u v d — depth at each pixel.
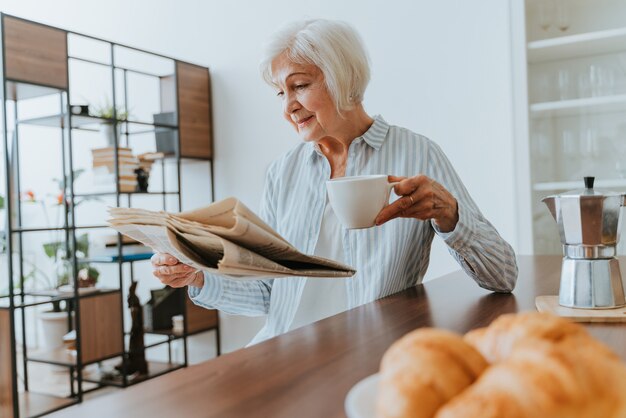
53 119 2.90
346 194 0.83
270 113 3.23
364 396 0.40
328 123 1.28
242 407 0.50
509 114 2.52
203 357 3.56
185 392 0.55
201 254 0.76
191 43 3.48
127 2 3.72
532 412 0.27
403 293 1.09
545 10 2.18
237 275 0.73
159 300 3.38
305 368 0.61
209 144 3.41
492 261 1.01
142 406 0.51
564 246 0.86
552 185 2.16
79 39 3.95
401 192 0.93
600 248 0.82
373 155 1.34
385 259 1.28
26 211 4.55
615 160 2.09
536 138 2.21
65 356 3.04
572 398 0.28
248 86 3.30
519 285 1.12
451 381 0.31
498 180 2.56
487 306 0.92
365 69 1.28
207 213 0.76
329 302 1.32
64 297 2.82
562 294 0.85
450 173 1.30
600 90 2.11
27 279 4.47
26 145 4.50
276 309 1.37
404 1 2.75
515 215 2.21
